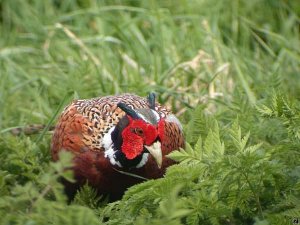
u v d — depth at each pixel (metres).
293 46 13.57
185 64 12.36
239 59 12.83
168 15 13.73
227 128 10.15
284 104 8.76
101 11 14.02
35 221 7.41
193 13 14.11
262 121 10.07
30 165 9.98
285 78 12.59
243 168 8.15
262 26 14.39
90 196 9.17
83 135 9.26
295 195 8.47
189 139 9.98
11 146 10.05
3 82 12.41
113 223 8.28
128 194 8.29
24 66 13.09
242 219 8.60
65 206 7.43
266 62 13.19
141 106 9.52
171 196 7.35
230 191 8.30
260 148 9.42
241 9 14.47
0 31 14.24
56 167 7.44
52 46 13.33
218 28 13.70
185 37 13.29
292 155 8.79
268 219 8.14
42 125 10.96
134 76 12.20
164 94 11.63
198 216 8.25
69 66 12.69
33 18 14.23
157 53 12.98
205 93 11.82
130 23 13.58
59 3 14.81
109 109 9.38
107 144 9.13
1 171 9.66
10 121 11.60
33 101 12.15
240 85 11.84
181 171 8.19
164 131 9.23
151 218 8.25
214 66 12.59
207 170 8.21
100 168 9.15
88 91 11.46
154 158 8.98
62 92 11.89
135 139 8.95
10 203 7.59
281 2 14.59
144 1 14.45
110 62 12.62
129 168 9.07
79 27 14.03
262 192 8.51
